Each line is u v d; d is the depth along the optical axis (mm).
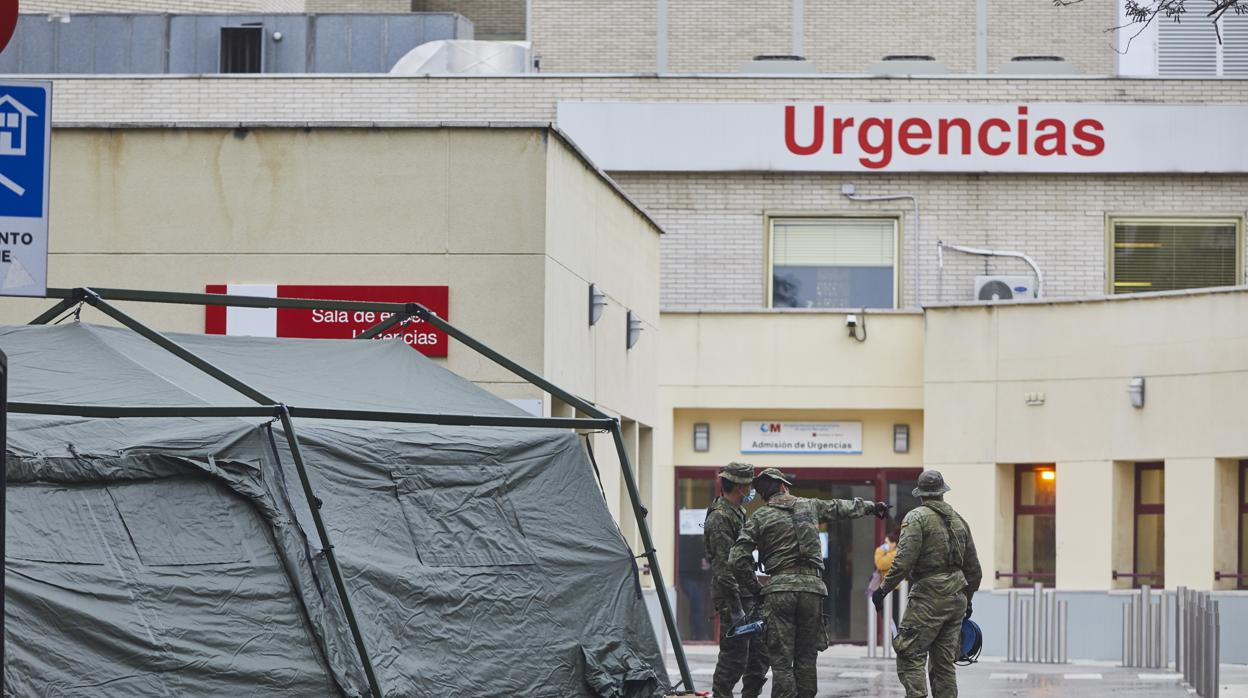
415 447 13180
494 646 12789
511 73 33156
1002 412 28422
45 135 8594
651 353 25234
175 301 14156
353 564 12172
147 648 10953
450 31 36656
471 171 18672
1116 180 32656
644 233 24719
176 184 18750
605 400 21969
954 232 32719
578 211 20328
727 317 30734
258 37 36500
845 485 30766
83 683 10672
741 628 15398
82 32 36219
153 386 12266
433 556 12812
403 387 14375
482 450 13594
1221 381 25891
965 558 15586
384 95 32625
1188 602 21031
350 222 18656
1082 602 26953
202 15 36344
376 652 11938
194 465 11758
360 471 12758
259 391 12875
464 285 18531
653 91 32875
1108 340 27344
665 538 30453
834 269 32750
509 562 13234
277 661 11430
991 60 39438
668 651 26906
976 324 28781
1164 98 32594
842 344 30531
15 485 11117
